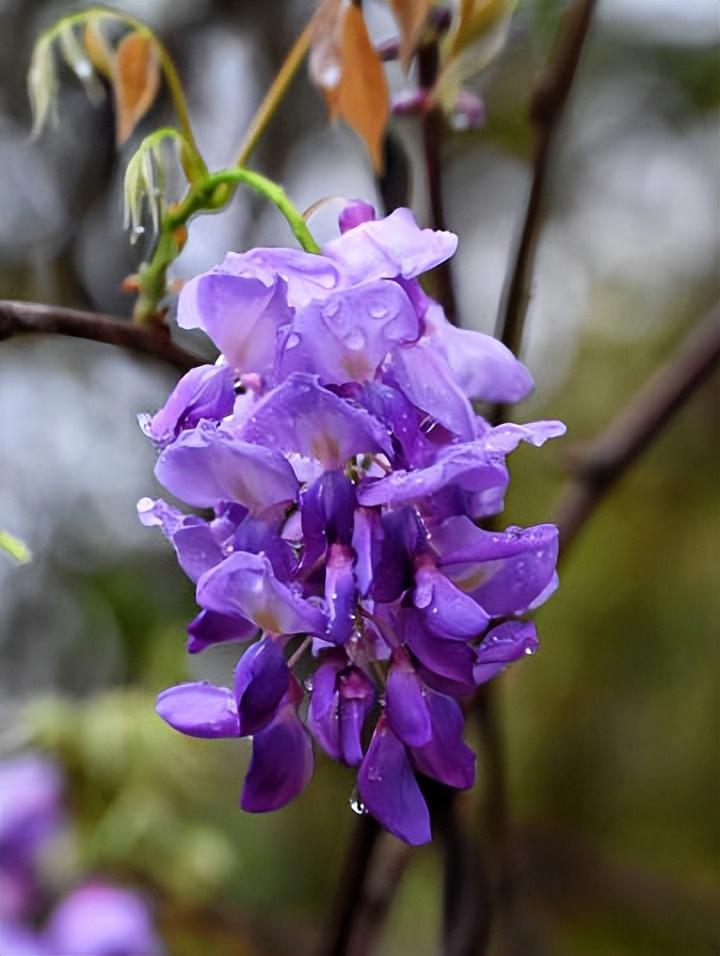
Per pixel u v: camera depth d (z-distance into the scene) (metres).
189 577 0.42
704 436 1.29
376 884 0.61
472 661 0.41
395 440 0.41
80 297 1.06
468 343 0.44
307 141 1.02
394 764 0.42
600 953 1.22
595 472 0.62
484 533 0.42
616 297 1.39
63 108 1.05
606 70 1.31
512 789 1.29
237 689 0.41
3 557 1.07
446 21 0.53
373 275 0.42
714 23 1.25
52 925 0.70
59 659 1.03
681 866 1.30
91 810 0.74
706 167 1.40
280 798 0.42
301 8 0.96
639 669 1.30
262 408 0.41
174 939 0.82
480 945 0.56
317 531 0.41
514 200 1.26
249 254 0.42
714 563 1.29
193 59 0.99
